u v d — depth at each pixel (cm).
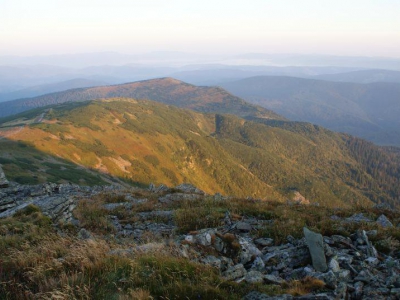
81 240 1023
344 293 684
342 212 1556
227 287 705
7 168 8331
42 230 1156
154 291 678
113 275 748
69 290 682
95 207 1720
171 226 1364
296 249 959
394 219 1486
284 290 707
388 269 866
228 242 1038
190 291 667
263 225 1292
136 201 1955
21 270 809
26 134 13850
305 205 1773
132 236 1248
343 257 915
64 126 16788
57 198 1559
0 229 1147
